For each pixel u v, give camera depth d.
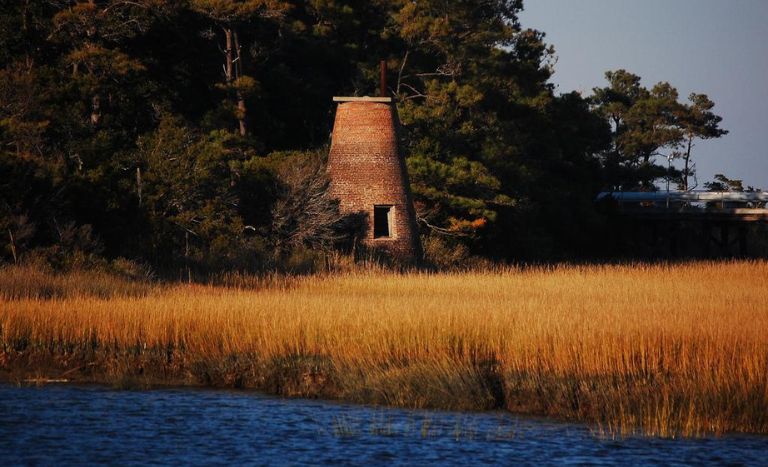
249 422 84.06
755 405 79.81
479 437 78.81
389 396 90.69
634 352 88.56
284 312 107.12
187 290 134.38
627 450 74.81
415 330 97.88
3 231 147.12
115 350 103.94
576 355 88.50
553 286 150.62
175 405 90.00
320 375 95.56
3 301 114.12
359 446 76.81
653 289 144.12
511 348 92.00
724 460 72.19
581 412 84.81
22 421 84.19
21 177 153.62
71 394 94.00
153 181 174.50
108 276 140.12
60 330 106.06
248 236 188.50
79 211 162.75
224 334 102.12
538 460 72.81
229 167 196.62
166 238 168.75
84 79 197.88
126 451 75.81
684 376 84.25
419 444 77.19
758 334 89.75
